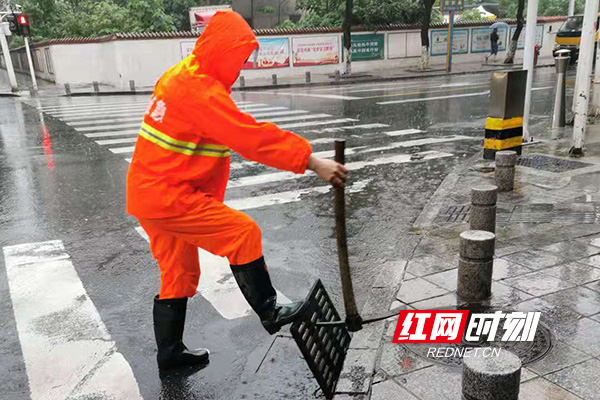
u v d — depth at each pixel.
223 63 2.60
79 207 6.78
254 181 7.84
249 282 2.78
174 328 3.18
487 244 3.69
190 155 2.67
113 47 25.41
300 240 5.43
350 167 8.39
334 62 28.36
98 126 13.60
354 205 6.54
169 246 2.98
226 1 37.09
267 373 3.21
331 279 4.49
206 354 3.35
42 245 5.48
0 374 3.26
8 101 21.88
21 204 6.98
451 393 2.80
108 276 4.69
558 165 7.44
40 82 31.88
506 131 7.83
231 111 2.51
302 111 14.98
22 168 9.02
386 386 2.89
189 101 2.54
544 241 4.77
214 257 5.00
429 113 13.92
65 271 4.81
